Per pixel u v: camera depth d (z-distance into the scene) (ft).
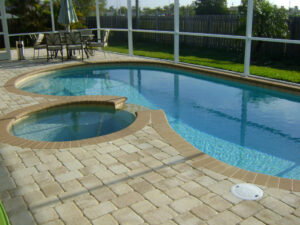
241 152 13.67
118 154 11.56
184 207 8.40
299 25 31.24
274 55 33.58
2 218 6.27
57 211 8.35
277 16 32.12
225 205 8.45
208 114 18.37
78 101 18.66
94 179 9.87
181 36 46.98
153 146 12.18
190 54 39.83
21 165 10.89
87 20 55.88
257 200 8.64
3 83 22.79
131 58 33.01
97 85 24.80
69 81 26.08
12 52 39.01
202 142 14.79
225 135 15.47
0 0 31.22
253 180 9.65
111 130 15.89
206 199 8.73
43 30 53.52
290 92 20.42
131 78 26.94
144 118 15.30
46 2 53.62
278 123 16.81
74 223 7.88
